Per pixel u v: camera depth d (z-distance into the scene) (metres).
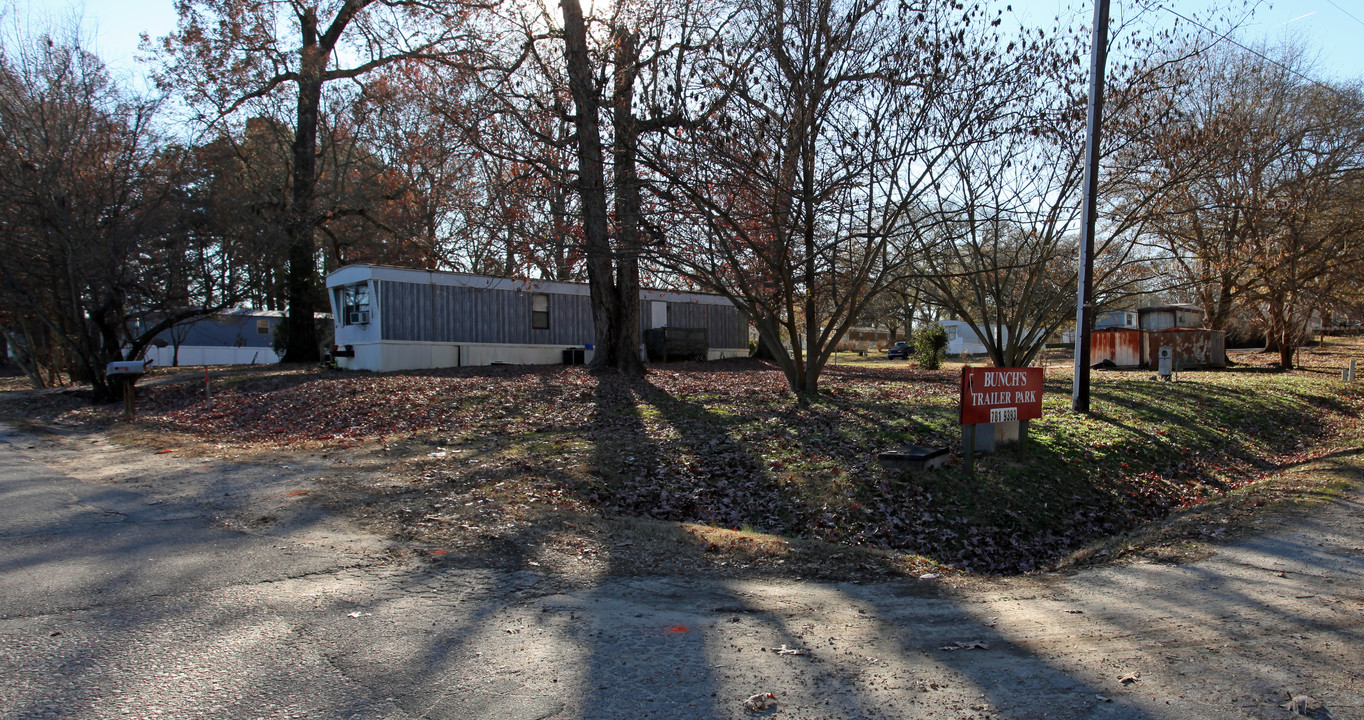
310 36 26.97
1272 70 24.27
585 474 9.02
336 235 34.03
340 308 23.61
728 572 5.68
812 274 14.73
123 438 13.01
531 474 8.94
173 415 16.45
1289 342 26.11
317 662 3.73
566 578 5.31
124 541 6.05
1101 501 9.20
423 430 12.91
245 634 4.08
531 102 17.77
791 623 4.51
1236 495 9.06
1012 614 4.81
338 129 33.28
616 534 6.54
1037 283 19.58
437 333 22.89
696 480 9.16
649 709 3.28
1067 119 14.43
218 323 42.62
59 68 19.23
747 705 3.33
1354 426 14.95
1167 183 16.44
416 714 3.19
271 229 25.47
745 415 13.27
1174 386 18.33
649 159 13.07
